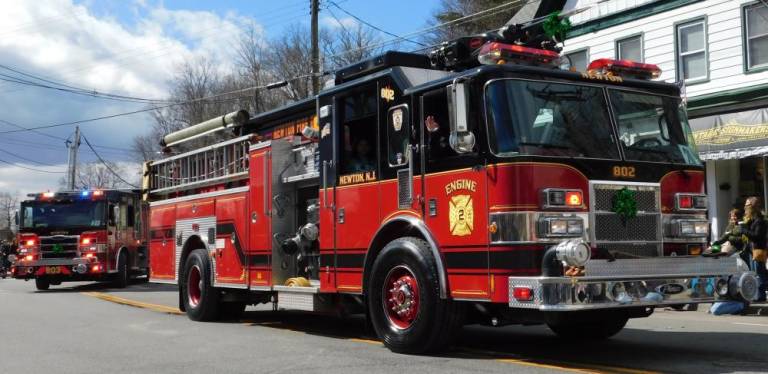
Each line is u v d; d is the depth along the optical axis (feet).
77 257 69.31
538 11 69.26
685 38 57.21
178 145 42.80
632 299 20.97
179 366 23.43
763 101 52.29
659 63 58.75
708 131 54.03
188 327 34.68
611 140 23.12
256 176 33.24
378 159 26.07
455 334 23.50
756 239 39.47
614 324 27.25
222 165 37.27
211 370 22.58
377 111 26.30
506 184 21.33
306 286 30.30
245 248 33.94
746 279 22.99
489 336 30.12
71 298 57.26
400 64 26.45
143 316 40.83
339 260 27.76
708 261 22.77
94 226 70.03
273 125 37.14
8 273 106.32
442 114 23.58
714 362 22.79
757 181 54.29
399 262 24.40
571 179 21.83
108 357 25.75
